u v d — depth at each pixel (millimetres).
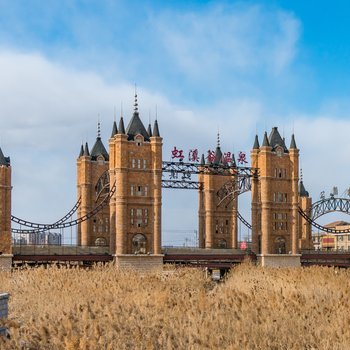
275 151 118500
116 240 101312
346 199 136875
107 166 128000
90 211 123750
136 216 104000
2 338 25453
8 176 97625
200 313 32312
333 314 31516
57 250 102062
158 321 29297
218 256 110000
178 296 41500
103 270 68750
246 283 54312
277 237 116625
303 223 150625
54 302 39062
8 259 93438
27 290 47719
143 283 52031
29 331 27188
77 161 129375
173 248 109750
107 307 32344
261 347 25109
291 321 29219
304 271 60781
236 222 133000
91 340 24172
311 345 25734
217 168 120500
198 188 129000
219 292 47844
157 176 106000
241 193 129125
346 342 24875
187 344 25344
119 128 103688
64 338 24125
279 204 117188
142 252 104000
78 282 51000
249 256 110812
